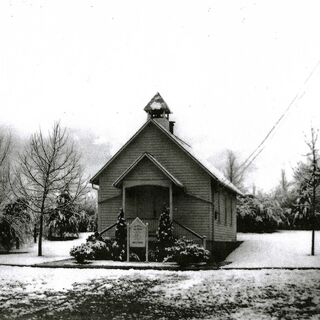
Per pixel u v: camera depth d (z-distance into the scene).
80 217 40.00
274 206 41.16
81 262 23.53
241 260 25.53
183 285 15.47
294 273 17.62
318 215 41.41
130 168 26.22
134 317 10.97
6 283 16.45
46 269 20.91
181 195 27.06
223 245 27.33
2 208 29.38
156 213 27.30
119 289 15.03
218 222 28.20
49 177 28.50
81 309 11.96
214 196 27.44
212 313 11.17
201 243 26.06
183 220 26.78
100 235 26.44
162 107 29.95
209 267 21.44
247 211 40.09
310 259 24.58
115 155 28.33
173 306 12.13
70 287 15.55
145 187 27.64
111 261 24.50
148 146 28.06
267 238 34.78
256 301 12.45
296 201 43.06
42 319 10.88
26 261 24.33
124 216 26.16
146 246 24.08
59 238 38.19
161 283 16.14
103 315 11.24
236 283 15.40
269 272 18.19
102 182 28.70
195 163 27.02
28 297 13.73
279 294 13.29
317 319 10.33
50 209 31.08
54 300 13.23
